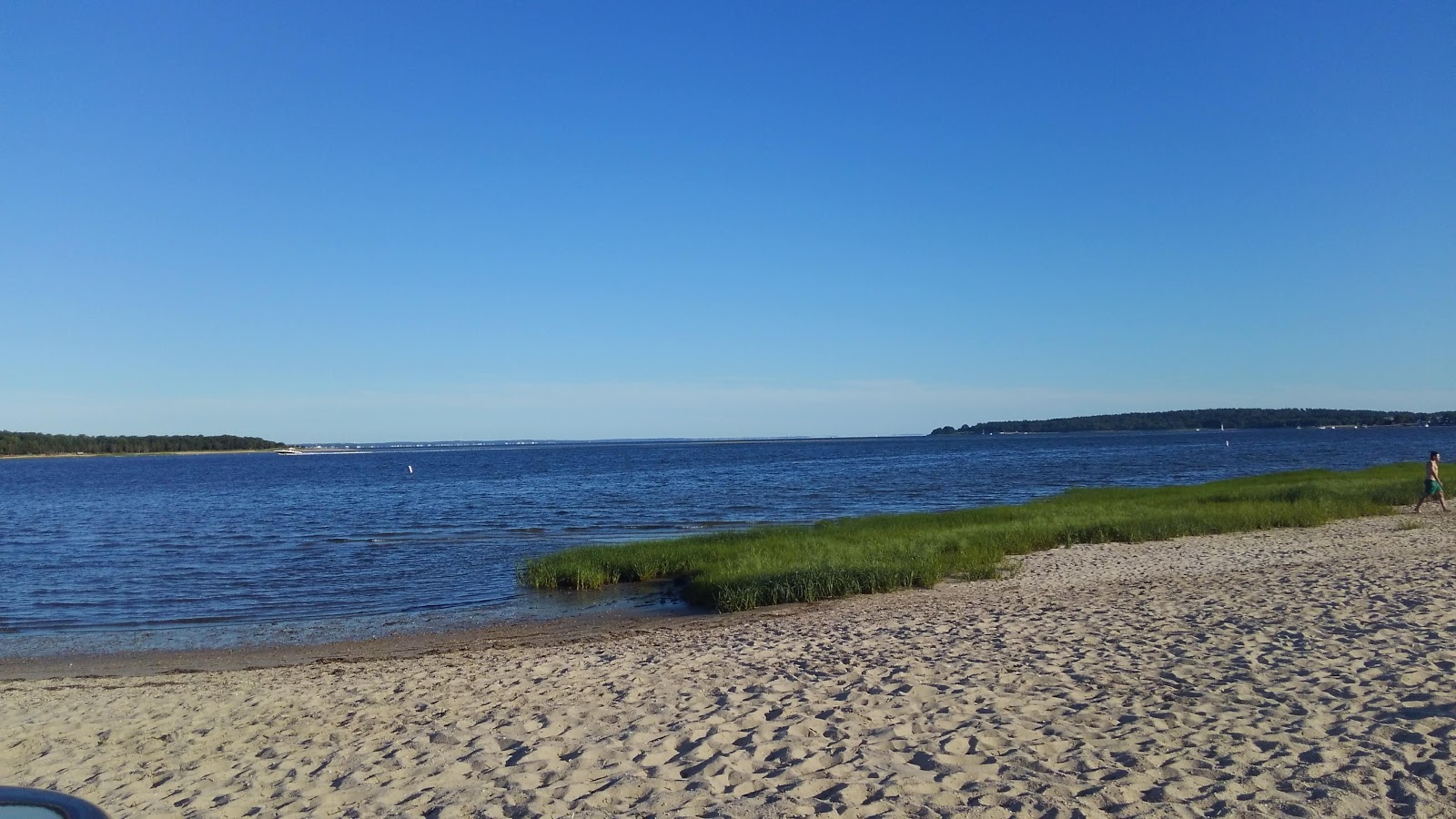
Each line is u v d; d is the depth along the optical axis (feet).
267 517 133.49
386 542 96.89
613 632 48.29
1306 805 16.80
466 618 55.62
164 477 307.58
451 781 21.61
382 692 33.01
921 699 26.22
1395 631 31.09
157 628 54.75
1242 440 508.53
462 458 519.60
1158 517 78.13
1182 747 20.57
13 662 46.37
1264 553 60.13
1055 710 24.34
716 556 67.72
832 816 17.54
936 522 84.74
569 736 24.72
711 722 25.03
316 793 21.47
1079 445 472.85
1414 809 16.42
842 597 53.06
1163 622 36.29
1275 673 26.45
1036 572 57.52
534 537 100.17
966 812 17.47
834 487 172.76
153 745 27.27
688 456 451.94
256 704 32.07
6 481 286.87
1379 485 100.83
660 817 18.22
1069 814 17.11
